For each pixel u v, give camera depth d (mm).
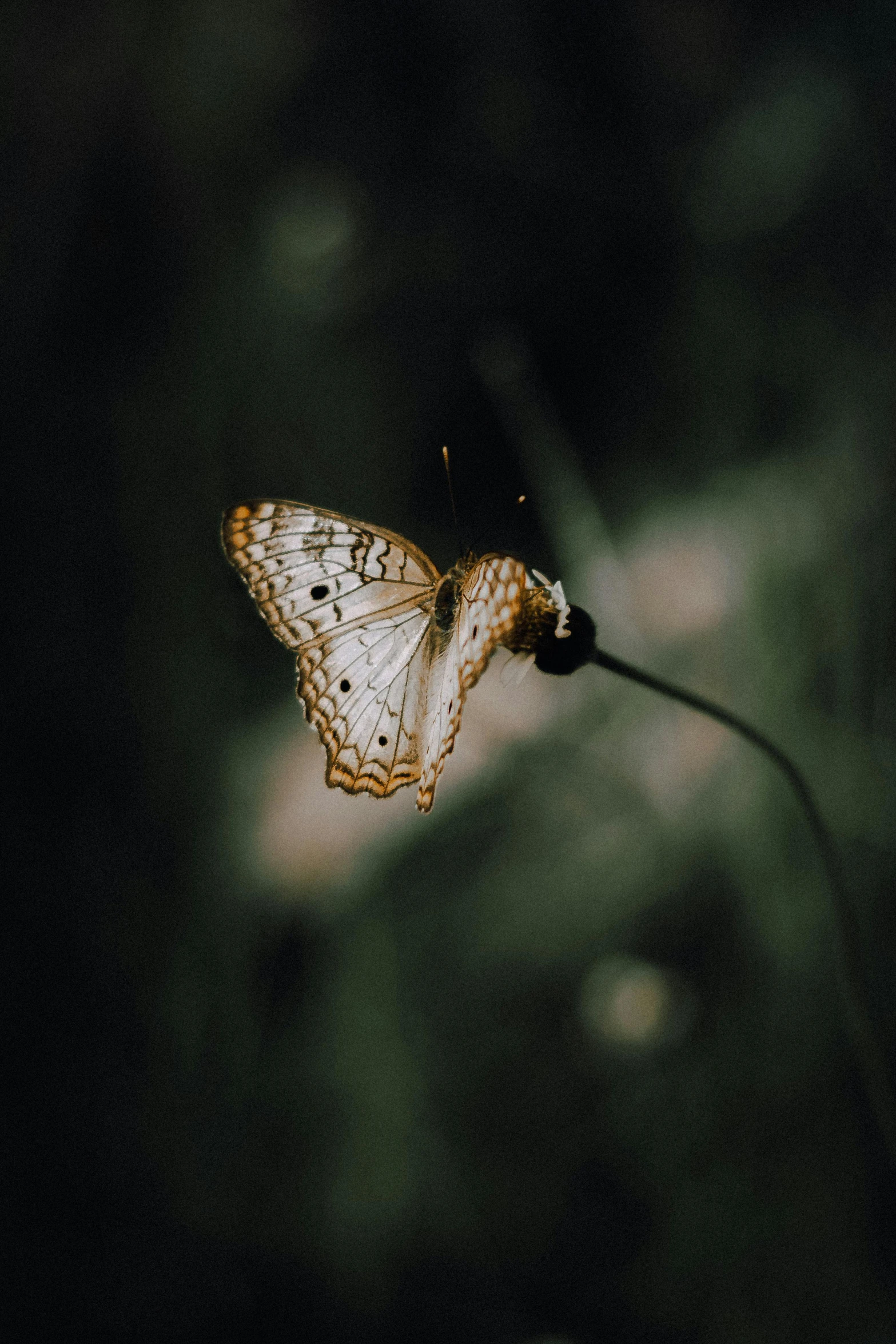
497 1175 453
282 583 338
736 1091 424
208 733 603
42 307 719
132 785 594
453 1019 478
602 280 633
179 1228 463
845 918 332
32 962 542
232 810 556
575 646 323
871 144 523
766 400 513
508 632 313
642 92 646
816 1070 417
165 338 717
